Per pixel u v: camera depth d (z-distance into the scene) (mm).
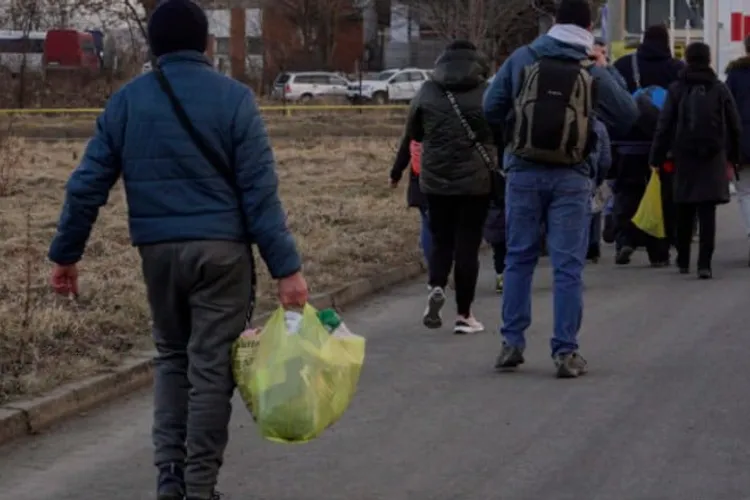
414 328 11250
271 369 5672
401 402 8539
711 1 20625
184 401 6082
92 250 14422
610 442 7465
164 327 6055
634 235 14516
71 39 56781
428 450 7410
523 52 8812
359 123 43938
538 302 12297
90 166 5914
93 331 10164
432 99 10156
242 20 75062
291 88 64250
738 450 7254
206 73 5910
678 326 10891
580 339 10430
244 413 8391
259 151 5816
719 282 13195
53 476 7141
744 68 14031
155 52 6012
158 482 6074
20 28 58062
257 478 6953
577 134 8609
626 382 8906
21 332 9680
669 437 7535
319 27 74562
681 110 12945
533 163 8781
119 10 55562
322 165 27422
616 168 14352
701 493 6523
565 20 8727
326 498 6590
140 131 5824
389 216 18016
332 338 5820
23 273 12688
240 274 5879
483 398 8578
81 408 8539
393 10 78875
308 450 7477
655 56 14281
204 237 5785
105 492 6836
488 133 10086
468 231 10578
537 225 9039
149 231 5832
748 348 9961
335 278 13102
